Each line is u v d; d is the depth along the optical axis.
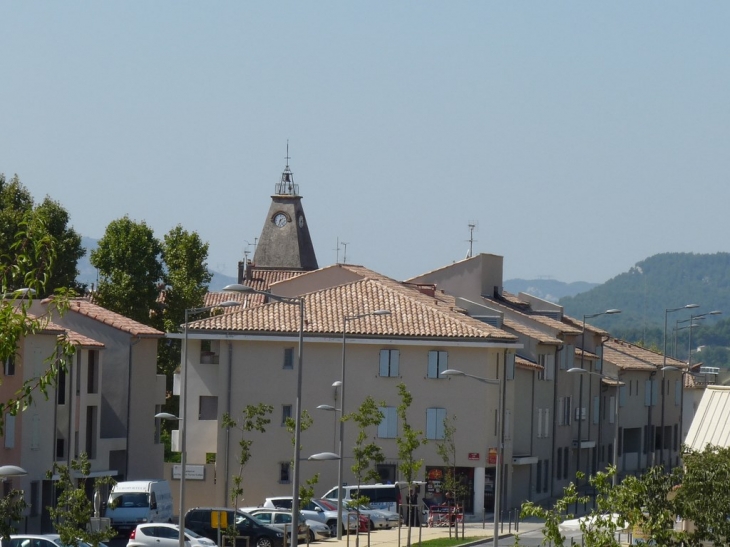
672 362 166.88
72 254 141.25
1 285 36.78
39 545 69.50
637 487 42.12
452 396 111.31
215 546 81.94
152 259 143.00
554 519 42.25
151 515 91.94
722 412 67.94
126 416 111.38
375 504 105.50
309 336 111.38
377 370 111.81
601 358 149.88
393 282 136.62
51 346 98.31
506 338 112.50
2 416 35.97
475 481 110.94
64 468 70.56
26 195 143.25
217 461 111.50
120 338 111.75
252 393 111.88
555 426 133.00
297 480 62.44
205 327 112.25
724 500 42.97
